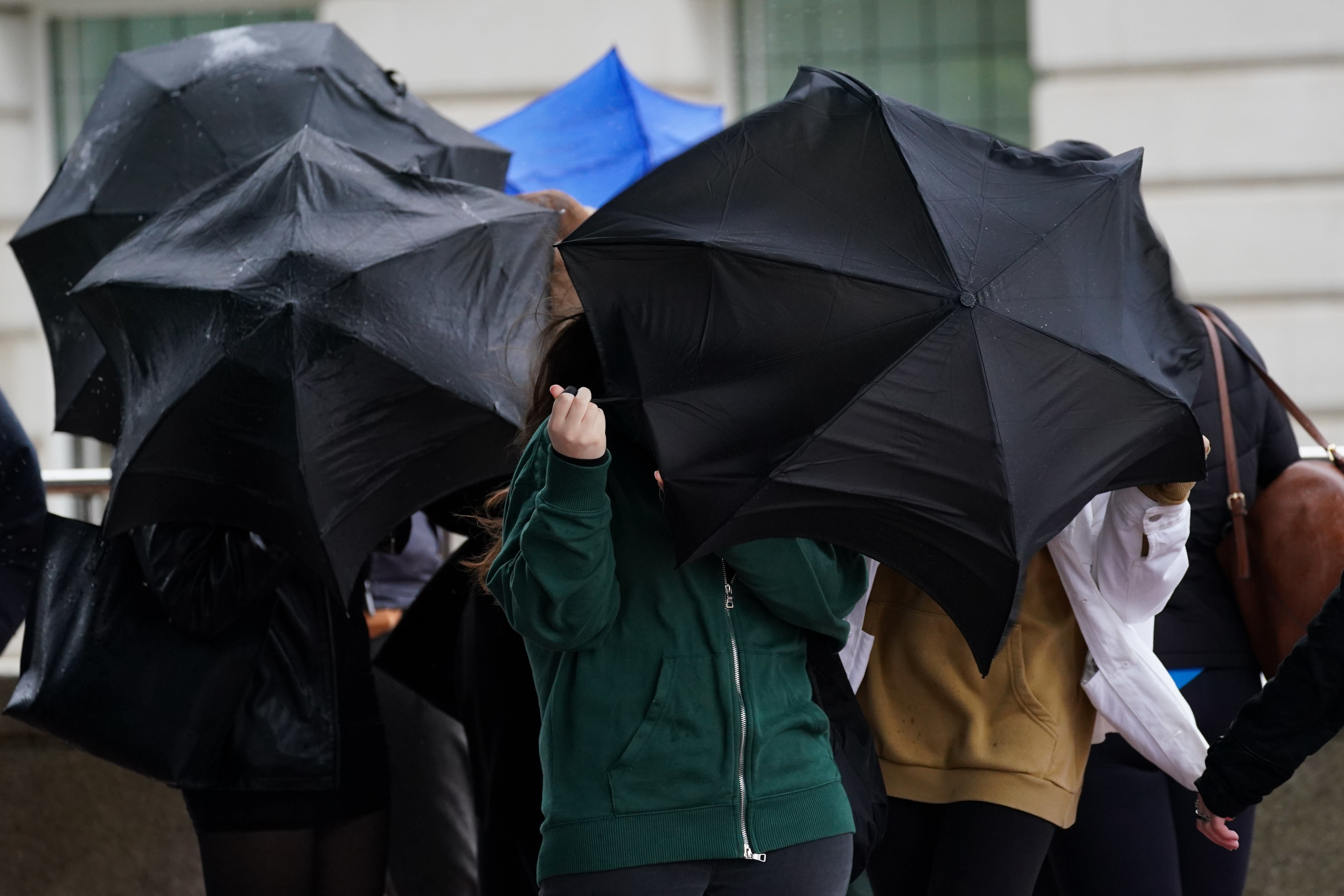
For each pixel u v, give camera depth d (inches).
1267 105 1499.8
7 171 1583.4
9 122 1585.9
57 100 1603.1
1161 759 500.7
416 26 1574.8
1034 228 406.0
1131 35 1510.8
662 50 1563.7
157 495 494.6
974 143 429.7
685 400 382.3
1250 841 566.3
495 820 533.0
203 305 488.4
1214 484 558.6
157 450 487.5
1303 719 440.8
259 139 609.9
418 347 492.4
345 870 549.3
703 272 388.8
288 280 487.5
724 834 403.5
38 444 1553.9
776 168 406.0
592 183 1048.2
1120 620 498.9
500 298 520.7
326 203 516.7
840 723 460.1
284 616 539.5
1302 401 1512.1
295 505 479.2
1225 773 454.9
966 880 496.7
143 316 502.6
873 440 377.4
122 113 618.2
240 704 525.3
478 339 507.8
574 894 403.2
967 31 1572.3
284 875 535.8
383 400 488.4
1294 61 1491.1
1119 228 428.5
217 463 485.7
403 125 645.9
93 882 751.1
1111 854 545.0
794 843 410.3
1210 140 1509.6
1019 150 436.5
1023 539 383.2
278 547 508.1
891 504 382.0
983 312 382.0
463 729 628.7
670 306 390.9
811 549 422.3
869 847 454.0
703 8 1577.3
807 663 458.0
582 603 393.4
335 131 624.4
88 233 593.3
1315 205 1498.5
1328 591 535.2
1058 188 424.5
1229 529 561.3
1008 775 498.6
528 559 390.6
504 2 1567.4
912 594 523.2
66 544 541.3
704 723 408.5
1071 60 1523.1
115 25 1596.9
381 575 717.3
